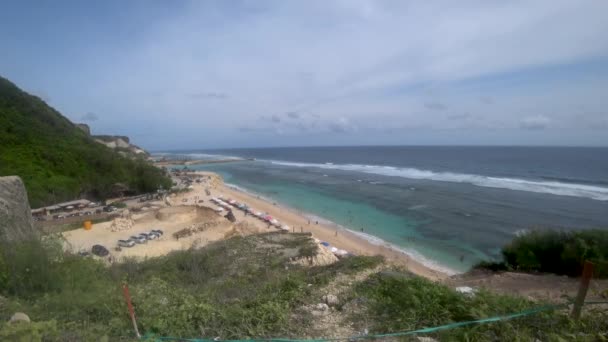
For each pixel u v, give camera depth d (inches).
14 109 1780.3
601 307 176.2
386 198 1683.1
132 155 4146.2
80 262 289.3
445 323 167.5
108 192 1732.3
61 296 205.2
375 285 231.5
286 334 167.2
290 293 219.1
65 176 1541.6
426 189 1865.2
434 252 917.8
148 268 412.5
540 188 1712.6
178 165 4500.5
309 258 479.8
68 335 146.6
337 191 1995.6
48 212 1278.3
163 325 168.4
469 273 394.9
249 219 1349.7
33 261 232.1
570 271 334.0
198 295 228.1
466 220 1202.6
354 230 1177.4
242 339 160.7
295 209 1572.3
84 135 2177.7
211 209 1336.1
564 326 153.6
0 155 1380.4
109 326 165.0
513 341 145.1
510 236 1005.8
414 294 197.3
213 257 483.2
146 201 1695.4
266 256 504.4
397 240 1039.6
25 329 136.3
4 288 217.0
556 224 1055.6
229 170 3809.1
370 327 172.2
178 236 1038.4
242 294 239.9
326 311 195.2
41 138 1672.0
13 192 385.4
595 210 1221.7
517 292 250.8
